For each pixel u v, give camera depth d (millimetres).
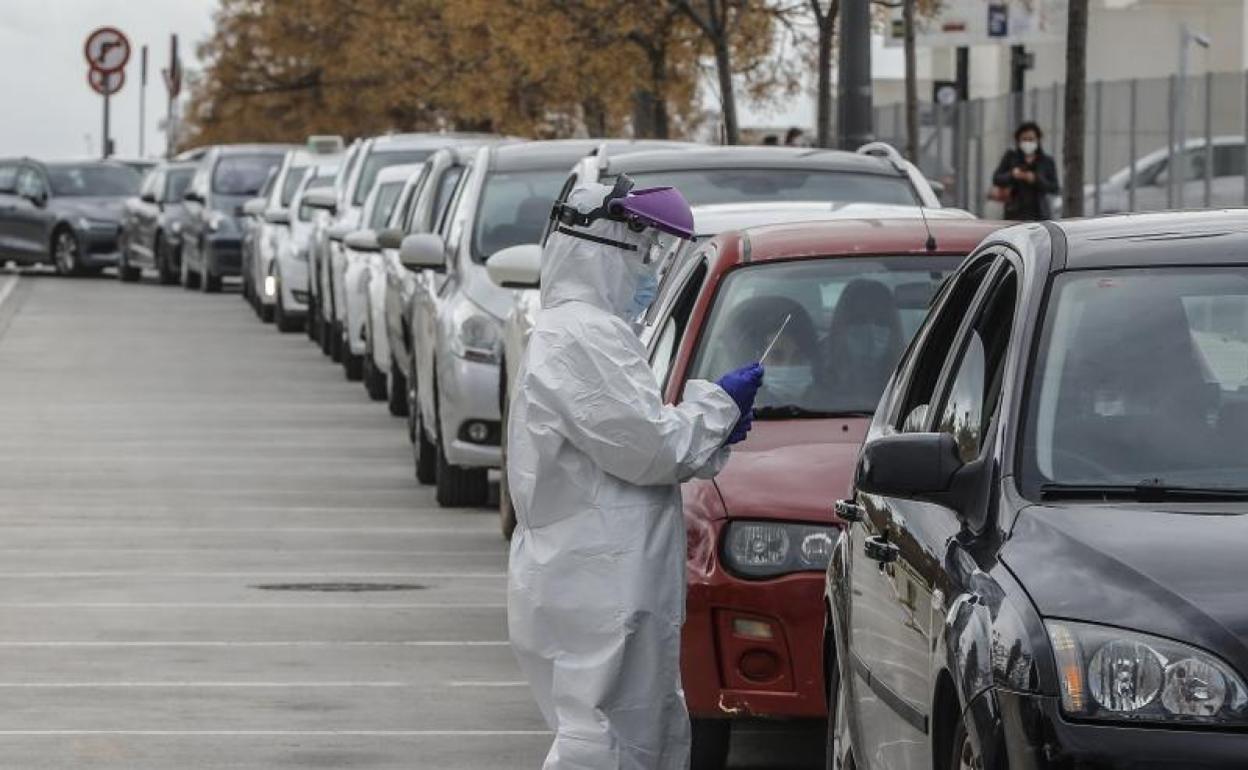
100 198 112375
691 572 18719
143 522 36062
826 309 21469
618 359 15273
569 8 69500
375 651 25703
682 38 69062
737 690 18625
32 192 112312
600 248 15453
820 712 18516
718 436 15336
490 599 29078
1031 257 14336
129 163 131375
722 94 61750
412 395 42781
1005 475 13086
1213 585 11812
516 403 15516
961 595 12594
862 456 13594
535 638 15547
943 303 15773
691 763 19453
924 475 13258
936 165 85312
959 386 14602
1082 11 41438
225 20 145750
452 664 24984
